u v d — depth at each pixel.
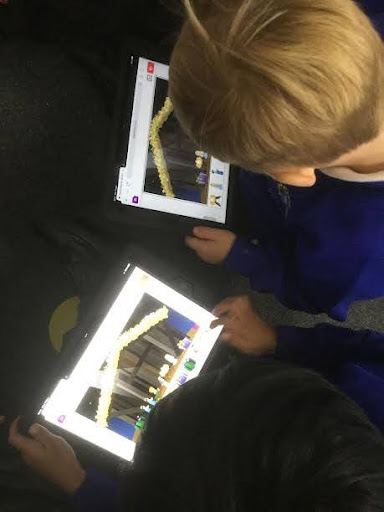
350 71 0.46
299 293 0.94
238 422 0.40
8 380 0.99
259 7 0.45
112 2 1.01
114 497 0.86
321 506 0.35
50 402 0.85
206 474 0.38
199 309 0.94
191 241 0.98
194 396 0.42
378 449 0.39
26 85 1.08
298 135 0.49
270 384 0.42
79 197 1.10
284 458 0.37
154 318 0.91
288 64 0.45
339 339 0.93
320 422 0.39
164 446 0.40
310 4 0.45
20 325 1.01
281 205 0.94
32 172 1.08
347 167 0.62
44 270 1.04
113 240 1.05
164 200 0.92
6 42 1.07
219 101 0.49
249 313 0.98
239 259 0.98
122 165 0.89
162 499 0.38
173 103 0.54
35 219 1.06
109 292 0.89
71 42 1.09
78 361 0.86
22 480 0.87
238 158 0.54
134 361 0.88
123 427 0.87
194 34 0.48
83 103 1.12
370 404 0.78
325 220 0.82
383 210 0.75
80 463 0.89
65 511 0.84
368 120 0.51
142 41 0.92
